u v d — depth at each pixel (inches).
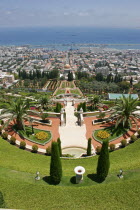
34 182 910.4
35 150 1418.6
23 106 1657.2
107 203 745.0
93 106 2356.1
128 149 1419.8
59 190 818.8
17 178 931.3
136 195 784.9
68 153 1471.5
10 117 1620.3
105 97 3671.3
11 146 1461.6
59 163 869.8
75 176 986.1
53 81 5521.7
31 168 1059.9
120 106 1670.8
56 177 887.1
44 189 822.5
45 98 2294.5
